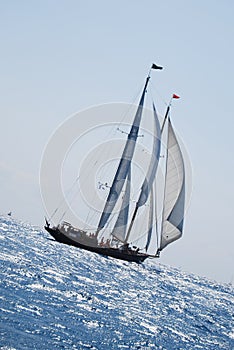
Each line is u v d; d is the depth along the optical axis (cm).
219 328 16675
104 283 19575
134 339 10575
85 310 12019
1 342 7769
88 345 8950
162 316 15338
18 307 10144
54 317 10231
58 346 8362
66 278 17275
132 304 15962
